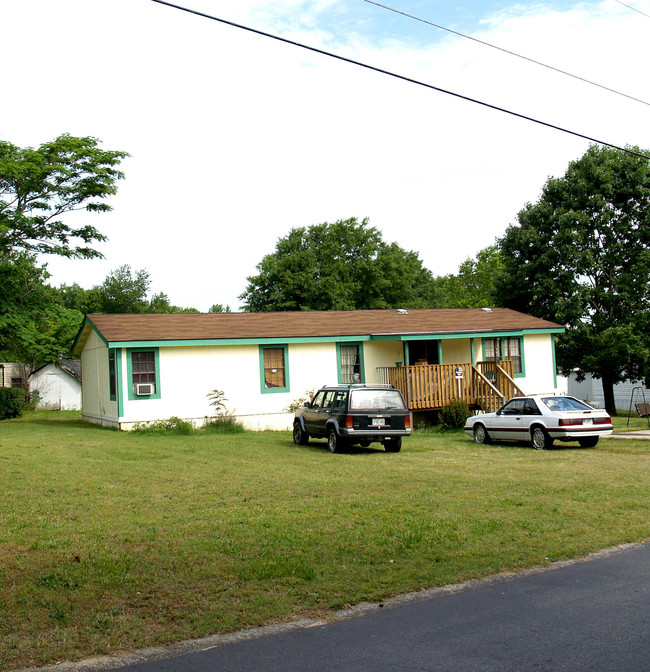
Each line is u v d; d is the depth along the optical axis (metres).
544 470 14.28
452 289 74.44
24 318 29.12
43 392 46.78
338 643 5.72
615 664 5.13
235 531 9.01
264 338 25.03
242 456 16.58
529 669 5.09
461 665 5.20
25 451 16.97
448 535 8.84
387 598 6.86
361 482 12.75
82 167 28.12
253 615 6.33
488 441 20.20
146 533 8.88
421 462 15.62
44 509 10.24
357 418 17.33
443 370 25.62
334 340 26.47
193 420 23.97
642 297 34.34
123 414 22.89
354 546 8.36
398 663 5.27
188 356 24.00
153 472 13.80
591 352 34.69
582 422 18.17
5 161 26.67
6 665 5.31
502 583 7.29
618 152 35.66
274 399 25.38
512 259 37.81
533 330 29.95
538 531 9.12
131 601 6.59
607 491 11.77
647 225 34.38
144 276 67.25
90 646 5.65
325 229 56.62
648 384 35.97
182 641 5.82
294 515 9.93
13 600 6.54
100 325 24.56
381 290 57.44
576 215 34.53
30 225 27.91
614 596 6.76
